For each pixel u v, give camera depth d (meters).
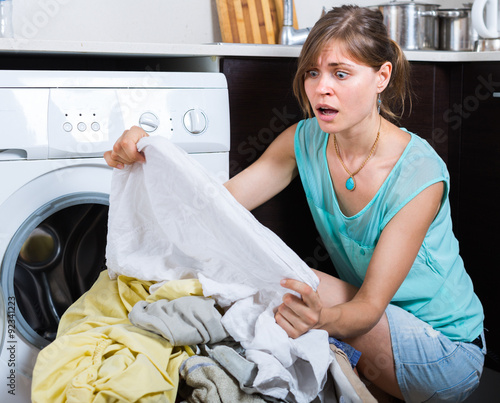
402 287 1.37
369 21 1.24
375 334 1.33
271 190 1.54
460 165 1.97
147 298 1.26
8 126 1.41
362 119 1.28
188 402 1.14
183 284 1.23
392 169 1.32
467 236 1.97
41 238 1.55
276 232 1.79
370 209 1.33
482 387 1.95
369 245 1.36
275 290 1.20
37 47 1.48
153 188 1.24
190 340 1.15
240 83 1.70
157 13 2.13
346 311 1.18
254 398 1.09
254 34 2.07
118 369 1.08
